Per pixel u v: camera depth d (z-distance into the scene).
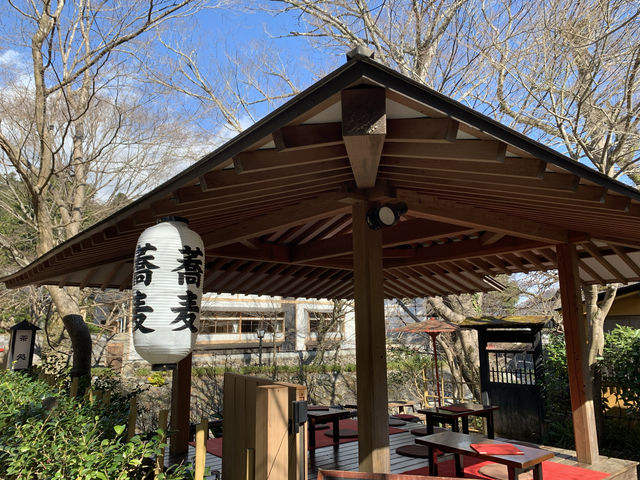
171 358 2.92
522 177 2.37
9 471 2.60
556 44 7.86
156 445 2.80
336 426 5.79
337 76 1.73
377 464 2.98
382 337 3.21
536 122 9.43
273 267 6.77
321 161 2.51
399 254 6.14
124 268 5.92
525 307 13.70
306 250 5.77
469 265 6.77
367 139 1.85
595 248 5.23
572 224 4.41
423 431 6.39
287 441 2.90
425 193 3.58
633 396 7.03
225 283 7.13
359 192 3.32
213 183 2.51
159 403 14.00
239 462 3.54
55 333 11.91
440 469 4.70
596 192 2.68
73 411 3.45
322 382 17.69
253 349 21.27
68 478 2.54
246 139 2.10
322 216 3.65
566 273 4.93
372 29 10.25
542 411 7.14
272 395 2.87
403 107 1.94
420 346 19.44
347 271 7.50
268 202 3.46
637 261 5.57
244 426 3.50
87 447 2.67
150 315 2.89
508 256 6.16
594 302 7.49
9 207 11.30
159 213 3.11
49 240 8.40
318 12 10.74
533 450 3.68
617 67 7.76
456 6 9.02
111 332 15.76
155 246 2.98
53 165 8.02
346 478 2.31
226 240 4.30
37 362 11.48
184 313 2.94
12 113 9.81
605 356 7.52
